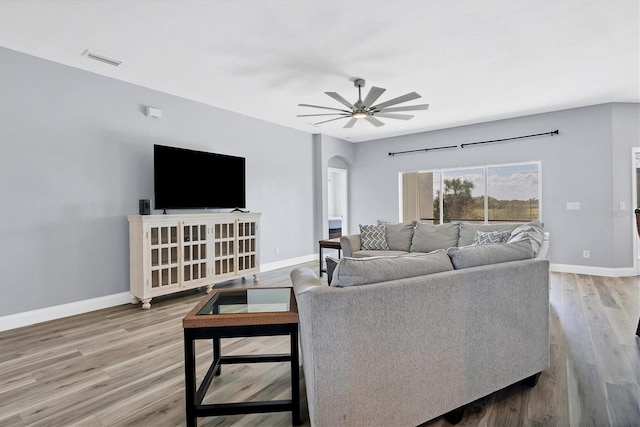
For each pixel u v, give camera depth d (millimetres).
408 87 4109
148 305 3568
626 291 4000
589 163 5008
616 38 2941
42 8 2414
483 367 1706
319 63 3377
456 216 6398
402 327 1461
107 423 1667
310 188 6590
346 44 2988
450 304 1586
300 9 2451
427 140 6590
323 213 6688
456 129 6234
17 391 1962
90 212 3529
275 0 2344
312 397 1355
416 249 4574
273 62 3348
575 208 5125
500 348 1766
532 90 4277
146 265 3551
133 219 3631
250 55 3189
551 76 3805
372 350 1402
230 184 4746
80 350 2529
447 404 1595
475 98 4582
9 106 3020
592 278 4723
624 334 2680
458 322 1614
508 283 1786
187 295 4109
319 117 5441
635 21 2664
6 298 3000
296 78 3768
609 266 4895
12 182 3037
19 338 2770
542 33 2842
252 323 1623
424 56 3244
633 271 4891
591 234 5016
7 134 3012
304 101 4594
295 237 6234
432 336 1539
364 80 3824
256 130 5449
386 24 2668
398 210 7027
